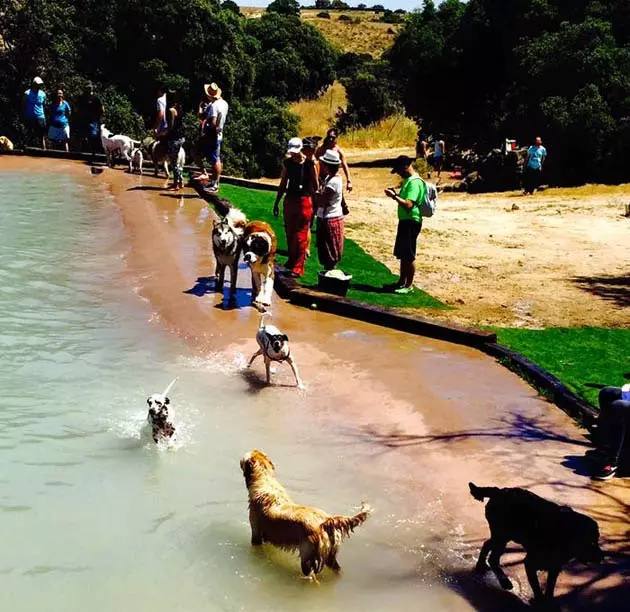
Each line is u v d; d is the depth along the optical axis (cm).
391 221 1770
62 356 836
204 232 1405
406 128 4872
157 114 1889
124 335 907
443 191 2852
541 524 465
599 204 2166
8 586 481
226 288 1099
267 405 739
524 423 720
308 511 493
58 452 641
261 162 3753
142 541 530
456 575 503
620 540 538
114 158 2105
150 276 1138
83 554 514
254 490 521
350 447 665
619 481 618
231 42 3550
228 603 472
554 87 2989
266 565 509
